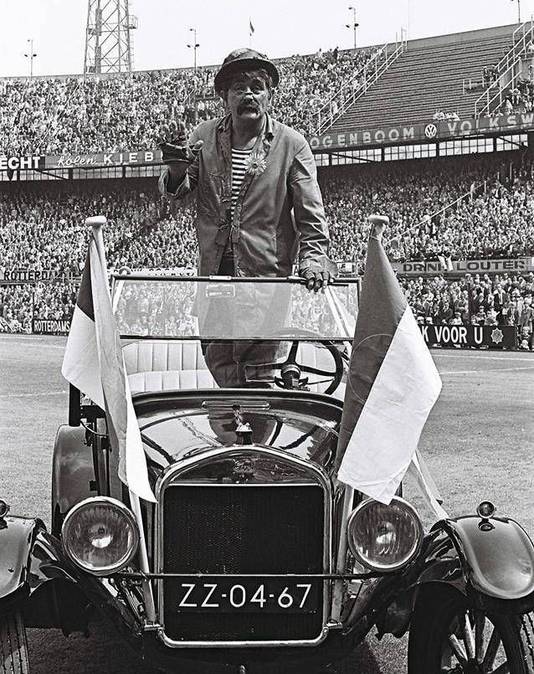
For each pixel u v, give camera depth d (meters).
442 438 10.55
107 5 57.47
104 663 4.09
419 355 3.26
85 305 3.56
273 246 4.59
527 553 3.13
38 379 18.02
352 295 4.27
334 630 3.23
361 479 3.17
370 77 38.12
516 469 8.53
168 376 4.13
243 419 3.71
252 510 3.23
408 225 32.34
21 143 41.28
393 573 3.23
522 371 19.53
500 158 32.00
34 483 7.73
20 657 2.93
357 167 34.34
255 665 3.22
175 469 3.22
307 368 4.17
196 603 3.20
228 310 4.17
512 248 29.50
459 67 36.84
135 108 41.09
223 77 4.54
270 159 4.53
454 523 3.27
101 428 4.16
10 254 38.12
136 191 38.34
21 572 3.00
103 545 3.10
